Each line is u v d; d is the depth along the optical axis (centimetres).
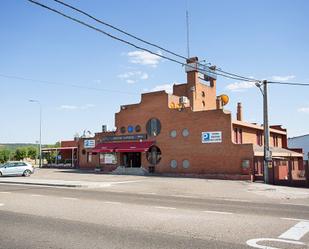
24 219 1110
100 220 1089
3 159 8781
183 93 5044
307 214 1250
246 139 4200
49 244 799
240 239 842
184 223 1041
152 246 777
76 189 2294
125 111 4591
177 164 4062
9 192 2020
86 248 763
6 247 776
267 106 2997
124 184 2756
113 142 4675
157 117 4297
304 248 772
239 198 1912
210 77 5341
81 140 5156
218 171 3738
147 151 4347
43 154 6794
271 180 2933
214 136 3809
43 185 2653
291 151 5134
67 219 1108
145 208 1357
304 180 2739
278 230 947
